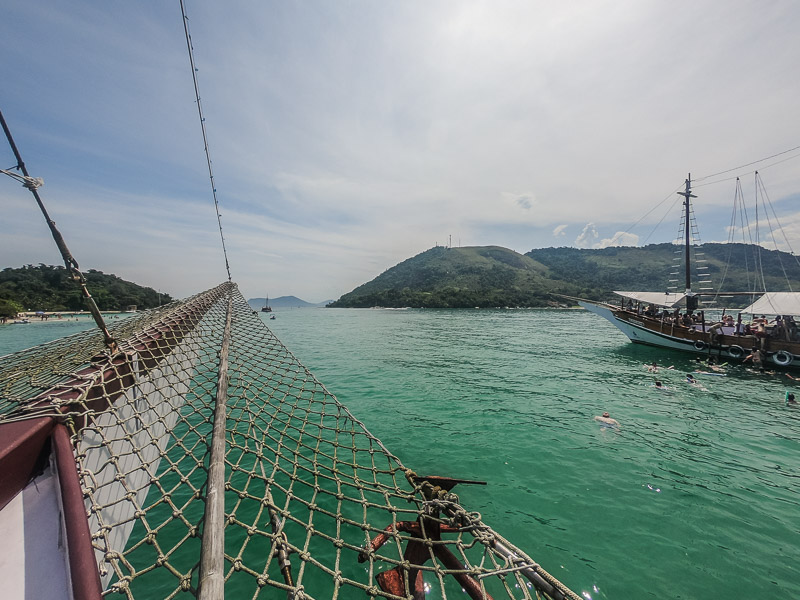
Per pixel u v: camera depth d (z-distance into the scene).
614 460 11.11
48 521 2.38
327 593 5.97
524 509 8.46
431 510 4.32
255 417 6.04
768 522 8.05
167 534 6.91
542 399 18.16
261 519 7.66
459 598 5.81
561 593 3.13
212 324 12.12
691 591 6.18
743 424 14.56
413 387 20.50
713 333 29.42
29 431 2.65
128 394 4.70
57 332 58.03
